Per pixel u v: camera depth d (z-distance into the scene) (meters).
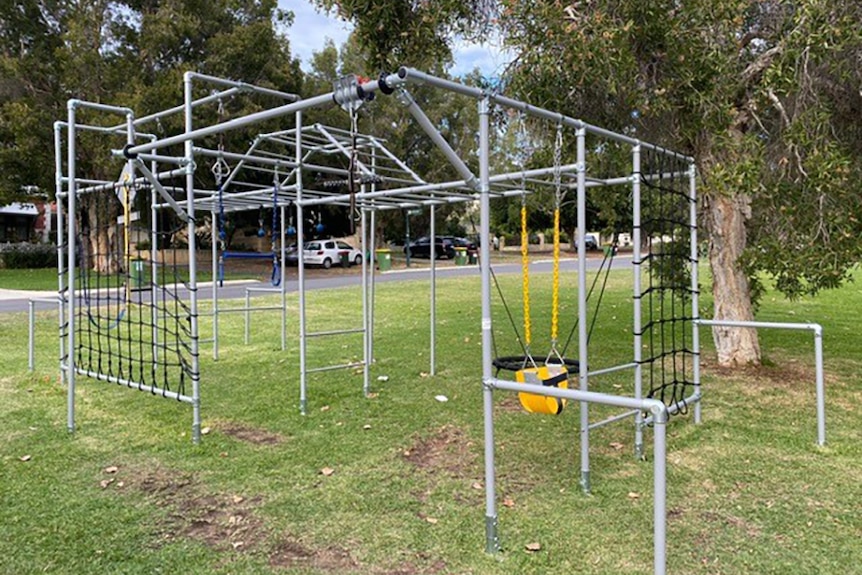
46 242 28.80
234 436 4.39
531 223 29.81
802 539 2.87
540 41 4.52
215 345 7.21
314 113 20.53
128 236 4.93
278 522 3.07
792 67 4.68
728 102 5.04
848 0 4.44
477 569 2.63
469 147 26.25
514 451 4.06
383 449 4.11
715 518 3.09
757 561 2.68
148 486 3.52
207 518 3.12
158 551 2.79
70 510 3.20
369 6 5.00
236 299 13.14
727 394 5.37
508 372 6.29
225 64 17.62
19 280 17.88
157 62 18.31
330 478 3.62
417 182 5.63
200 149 5.02
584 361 3.45
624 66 4.38
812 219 4.79
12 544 2.83
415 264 27.06
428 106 26.00
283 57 19.67
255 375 6.28
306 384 5.54
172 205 4.34
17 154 16.81
